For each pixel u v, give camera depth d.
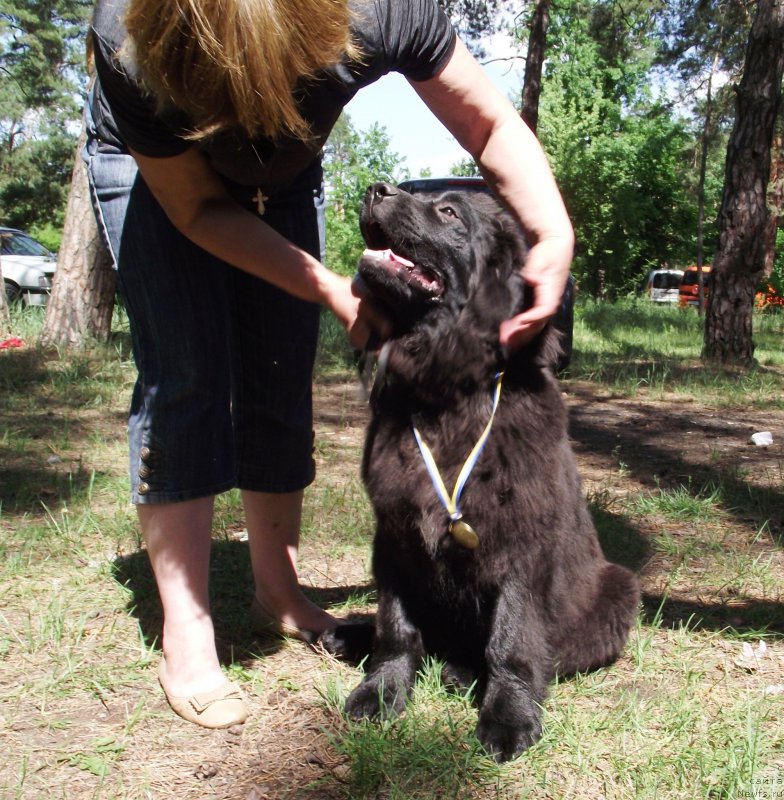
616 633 1.82
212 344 1.63
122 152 1.62
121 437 3.78
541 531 1.61
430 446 1.67
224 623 2.02
